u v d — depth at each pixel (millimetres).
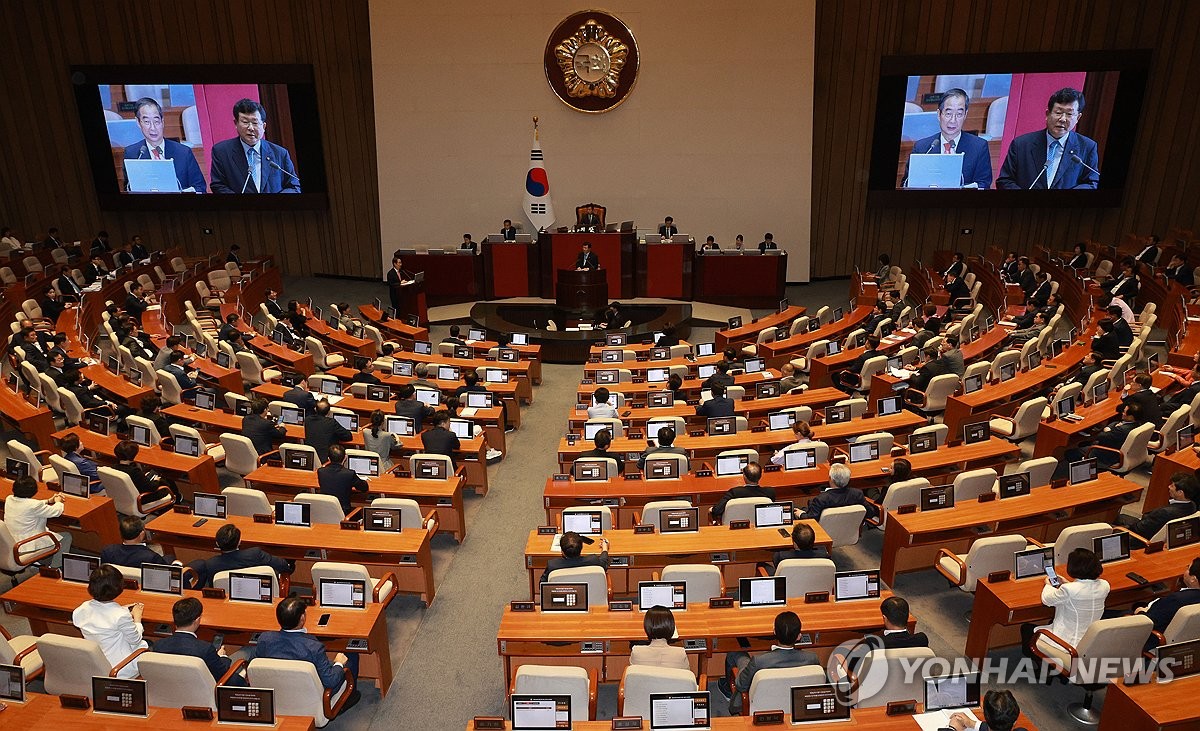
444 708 7707
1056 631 7234
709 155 24328
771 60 23516
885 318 17500
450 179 24891
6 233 24328
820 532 8664
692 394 14641
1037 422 12180
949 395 13500
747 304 22938
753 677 6367
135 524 7988
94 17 24531
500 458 13453
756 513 8797
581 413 13250
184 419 12734
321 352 16906
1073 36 22906
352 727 7453
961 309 19406
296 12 24297
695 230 24922
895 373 14320
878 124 23312
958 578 8461
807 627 7074
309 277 26859
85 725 5992
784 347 17406
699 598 7574
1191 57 22625
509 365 16172
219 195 25203
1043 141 22938
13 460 10742
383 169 24906
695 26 23469
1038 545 8242
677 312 21609
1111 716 6324
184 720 6062
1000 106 22797
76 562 7988
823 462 10750
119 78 24141
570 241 22688
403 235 25422
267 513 9438
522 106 24266
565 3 23484
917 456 10844
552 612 7332
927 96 22953
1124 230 24344
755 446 11547
